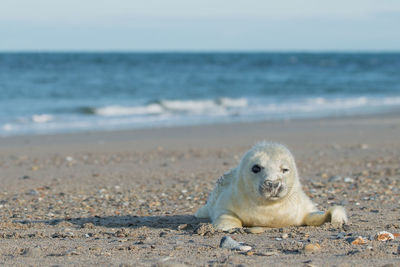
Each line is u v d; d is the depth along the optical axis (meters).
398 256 8.26
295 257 8.32
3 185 18.14
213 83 83.31
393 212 12.98
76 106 50.94
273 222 10.91
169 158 23.75
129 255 8.66
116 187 17.44
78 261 8.24
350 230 10.66
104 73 101.06
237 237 10.10
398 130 32.53
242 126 36.31
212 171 20.50
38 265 8.03
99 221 12.50
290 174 10.60
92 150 26.34
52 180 18.97
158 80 87.19
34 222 12.41
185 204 14.80
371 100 59.88
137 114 46.97
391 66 160.25
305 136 30.33
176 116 45.25
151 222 12.30
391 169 20.30
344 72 124.06
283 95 67.12
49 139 30.66
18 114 44.53
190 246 9.38
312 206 11.52
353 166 21.28
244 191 10.82
